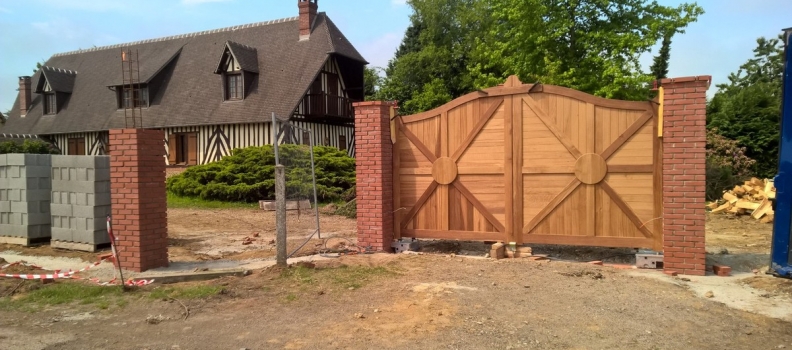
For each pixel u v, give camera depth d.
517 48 20.89
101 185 8.61
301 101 22.66
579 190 7.53
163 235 7.57
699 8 18.69
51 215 8.97
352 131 26.56
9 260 8.12
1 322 5.24
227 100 24.44
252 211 16.59
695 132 6.59
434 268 7.11
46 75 30.33
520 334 4.64
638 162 7.22
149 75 26.64
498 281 6.40
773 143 21.84
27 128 30.70
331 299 5.77
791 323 4.96
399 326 4.88
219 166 19.53
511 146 7.85
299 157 11.10
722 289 6.06
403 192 8.54
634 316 5.13
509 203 7.88
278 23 27.16
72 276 7.02
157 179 7.48
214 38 28.53
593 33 18.52
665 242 6.81
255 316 5.27
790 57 6.26
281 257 7.14
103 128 27.16
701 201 6.61
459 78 36.06
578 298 5.68
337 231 11.54
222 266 7.59
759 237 10.57
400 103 36.81
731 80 40.03
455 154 8.19
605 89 17.69
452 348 4.35
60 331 4.96
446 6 37.31
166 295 6.02
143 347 4.52
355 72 25.77
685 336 4.64
